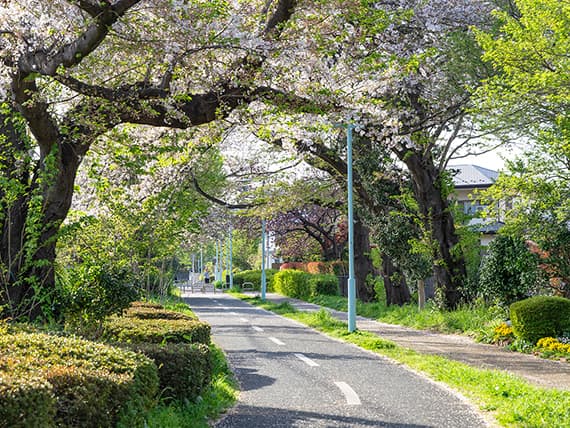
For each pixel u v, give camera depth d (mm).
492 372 11094
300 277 43062
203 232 36188
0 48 9578
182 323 11742
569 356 13836
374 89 14477
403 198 24375
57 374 4926
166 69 10477
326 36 10914
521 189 17609
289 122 12914
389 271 28922
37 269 10953
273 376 11141
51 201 11031
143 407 6039
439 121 21047
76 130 10664
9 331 7727
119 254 17844
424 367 11711
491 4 19703
